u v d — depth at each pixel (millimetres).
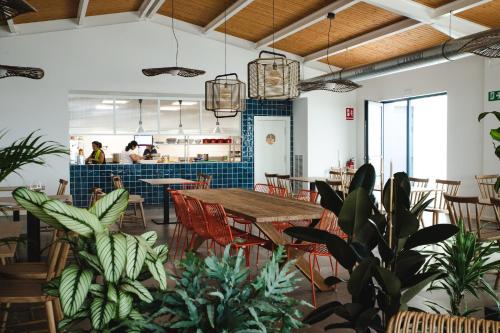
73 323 1554
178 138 11117
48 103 9148
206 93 5793
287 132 11578
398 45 8805
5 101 8914
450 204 4996
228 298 1501
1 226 3668
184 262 1646
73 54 9273
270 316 1540
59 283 1548
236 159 11281
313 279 4031
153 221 8062
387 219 2320
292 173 11641
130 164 10117
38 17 8617
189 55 10016
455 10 6641
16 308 3699
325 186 2420
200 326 1475
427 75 9227
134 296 1577
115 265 1438
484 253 2486
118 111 10328
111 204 1660
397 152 12555
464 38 6559
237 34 9961
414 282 2209
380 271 2004
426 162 13320
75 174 9711
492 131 2861
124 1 8820
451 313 2436
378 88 10641
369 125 10305
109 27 9484
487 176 7090
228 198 5199
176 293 1555
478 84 8141
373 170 2445
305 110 11094
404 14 6941
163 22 9727
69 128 9852
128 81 9633
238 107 5781
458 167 8508
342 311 2283
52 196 5688
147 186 10281
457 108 8531
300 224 5078
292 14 8289
